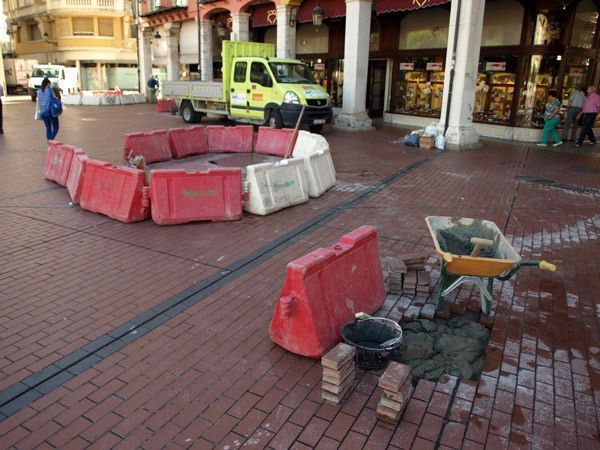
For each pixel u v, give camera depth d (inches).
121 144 552.1
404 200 342.3
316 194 341.4
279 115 623.2
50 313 181.8
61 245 248.2
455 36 543.5
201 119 784.3
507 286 211.0
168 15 1072.2
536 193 368.5
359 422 128.6
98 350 159.3
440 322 183.9
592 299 201.3
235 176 289.4
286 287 155.5
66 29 1593.3
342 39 861.8
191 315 181.5
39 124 735.7
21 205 316.2
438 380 148.4
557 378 148.5
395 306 189.3
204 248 246.8
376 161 479.8
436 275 220.1
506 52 635.5
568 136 650.2
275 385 143.1
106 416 130.3
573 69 637.9
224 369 150.3
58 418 129.5
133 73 1688.0
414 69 756.6
